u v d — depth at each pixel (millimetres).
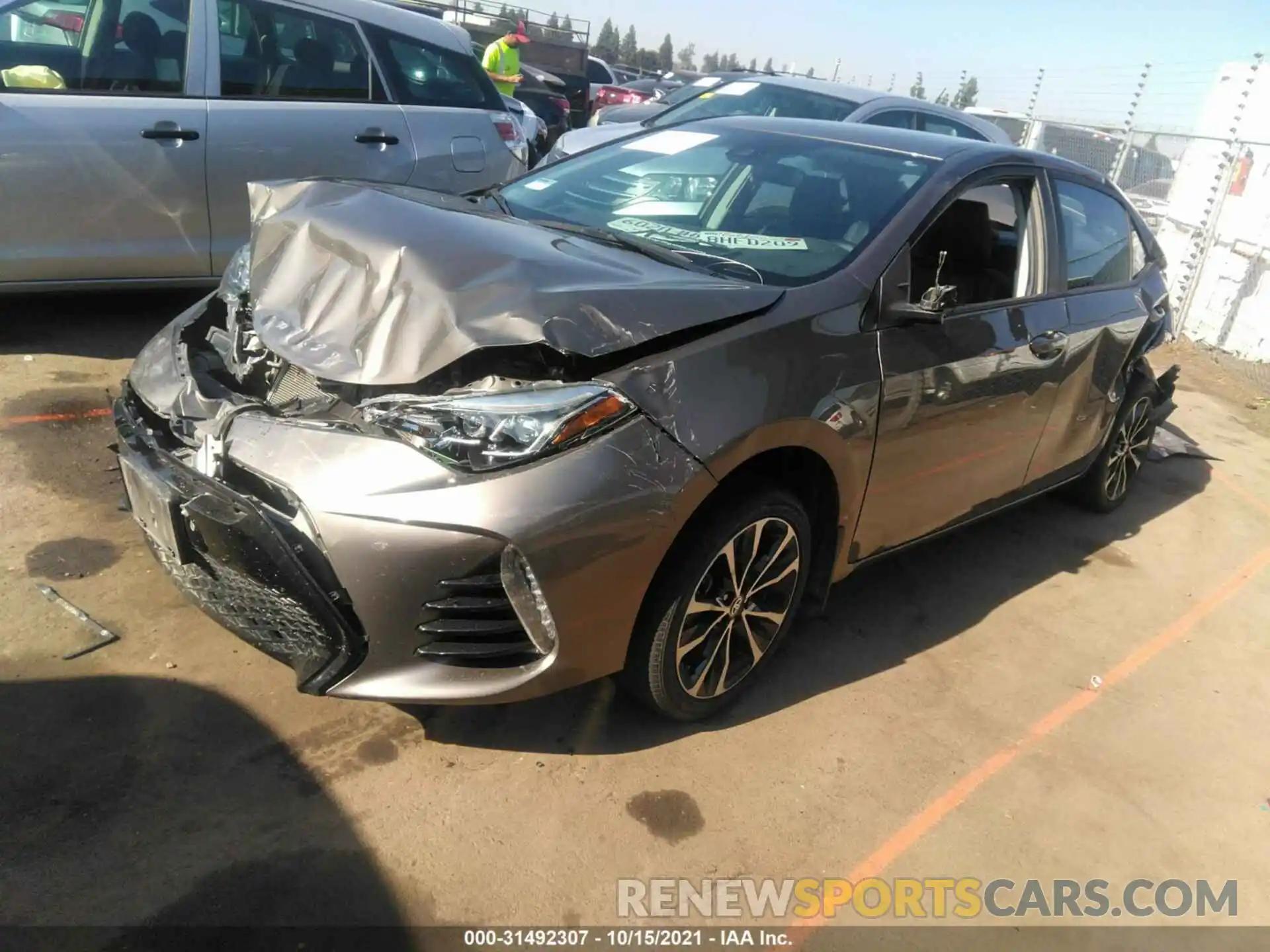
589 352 2270
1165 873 2688
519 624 2314
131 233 4852
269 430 2322
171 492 2371
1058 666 3580
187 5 4891
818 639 3447
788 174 3439
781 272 2959
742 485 2643
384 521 2162
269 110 5098
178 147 4836
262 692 2711
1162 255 4902
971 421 3338
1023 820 2775
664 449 2346
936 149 3551
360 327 2402
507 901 2219
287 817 2330
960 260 3402
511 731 2727
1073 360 3879
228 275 3098
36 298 5574
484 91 6066
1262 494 5805
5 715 2486
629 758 2697
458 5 17469
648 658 2582
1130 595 4238
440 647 2303
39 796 2270
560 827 2438
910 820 2686
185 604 3035
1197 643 3941
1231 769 3182
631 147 3955
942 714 3164
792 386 2613
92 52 4676
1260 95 9875
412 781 2504
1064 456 4227
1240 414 7586
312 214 2760
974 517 3799
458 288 2359
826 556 3062
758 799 2648
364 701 2656
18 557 3133
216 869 2164
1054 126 13570
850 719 3045
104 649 2783
